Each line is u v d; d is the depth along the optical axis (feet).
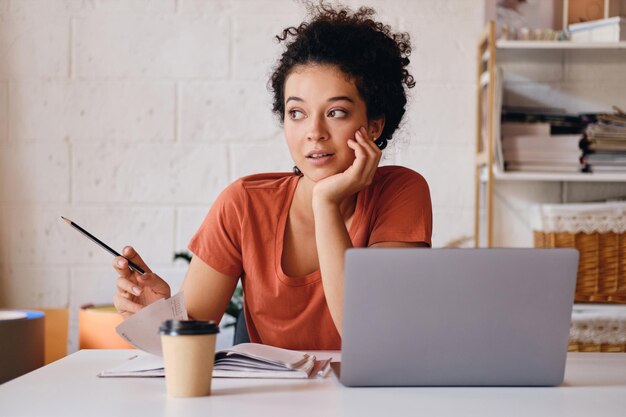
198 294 5.08
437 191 8.97
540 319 3.51
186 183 8.98
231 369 3.76
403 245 4.86
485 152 8.30
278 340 5.01
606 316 8.01
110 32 8.93
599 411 3.07
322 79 4.67
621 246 8.15
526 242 9.07
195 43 8.95
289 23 8.93
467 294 3.46
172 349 3.22
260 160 8.98
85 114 8.96
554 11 8.80
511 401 3.25
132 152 8.96
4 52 8.90
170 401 3.15
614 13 8.74
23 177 8.96
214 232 5.11
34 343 6.81
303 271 5.04
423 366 3.51
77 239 8.95
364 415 2.93
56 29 8.92
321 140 4.67
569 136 8.27
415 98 8.96
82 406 3.07
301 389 3.43
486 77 8.35
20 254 8.95
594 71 9.07
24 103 8.93
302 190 5.08
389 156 8.94
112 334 7.55
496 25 8.85
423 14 8.95
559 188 9.07
